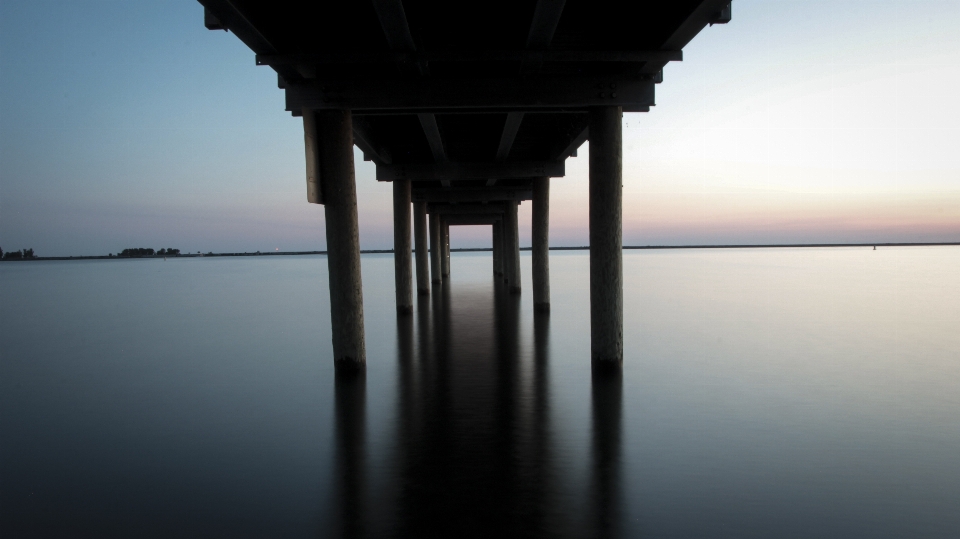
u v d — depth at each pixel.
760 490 5.63
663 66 9.62
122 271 74.12
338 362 10.88
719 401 8.77
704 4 7.52
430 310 20.69
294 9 9.15
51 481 6.04
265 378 10.78
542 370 10.87
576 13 9.58
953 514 5.14
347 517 5.11
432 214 33.53
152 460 6.61
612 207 10.24
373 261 99.25
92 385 10.55
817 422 7.77
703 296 25.75
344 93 9.75
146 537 4.81
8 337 16.94
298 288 35.75
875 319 18.23
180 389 10.10
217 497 5.57
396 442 7.05
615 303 10.48
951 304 22.47
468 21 9.35
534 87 9.85
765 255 109.75
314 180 9.95
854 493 5.57
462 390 9.45
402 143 18.48
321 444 7.04
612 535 4.77
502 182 26.34
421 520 5.04
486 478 5.92
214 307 24.91
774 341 14.20
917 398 8.98
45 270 83.31
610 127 10.07
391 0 7.18
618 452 6.64
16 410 8.86
